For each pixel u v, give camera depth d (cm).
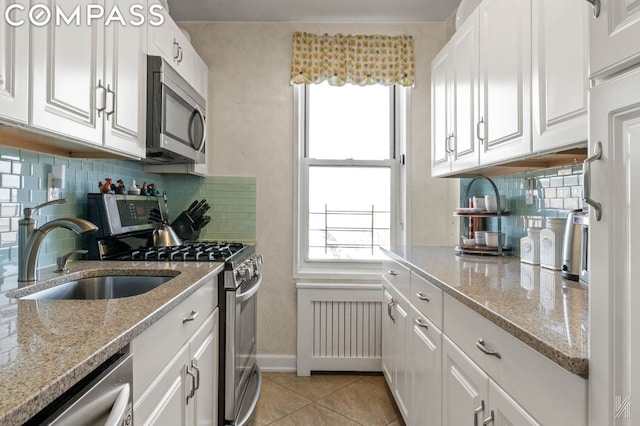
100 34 131
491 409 97
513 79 141
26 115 97
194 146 217
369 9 254
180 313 120
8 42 91
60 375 57
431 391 144
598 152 60
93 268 152
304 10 255
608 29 61
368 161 283
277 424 202
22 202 138
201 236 270
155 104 171
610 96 57
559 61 116
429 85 273
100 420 70
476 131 171
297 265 271
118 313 91
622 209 56
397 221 284
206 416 153
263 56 271
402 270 192
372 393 237
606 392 58
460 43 188
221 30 270
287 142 271
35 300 103
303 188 281
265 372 266
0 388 53
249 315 213
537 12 126
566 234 137
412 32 273
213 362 164
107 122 136
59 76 109
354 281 268
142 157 167
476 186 242
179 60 206
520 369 84
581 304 101
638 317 53
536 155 134
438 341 137
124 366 80
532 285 125
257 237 270
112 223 177
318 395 234
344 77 267
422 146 274
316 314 265
